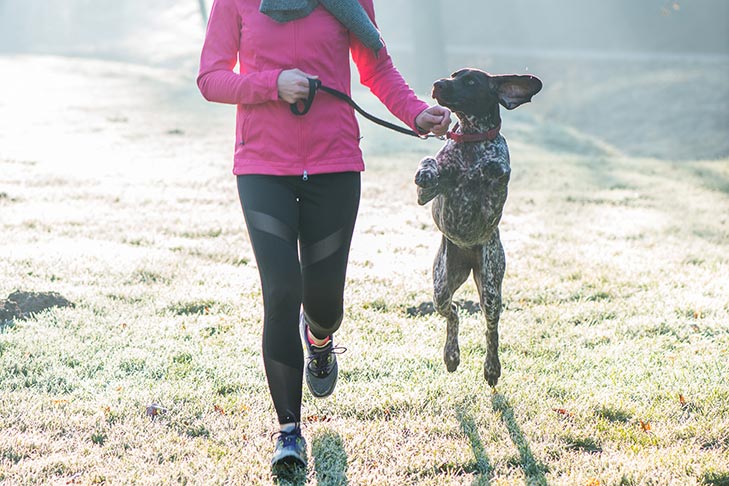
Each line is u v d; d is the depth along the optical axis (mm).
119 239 11859
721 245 13320
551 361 7609
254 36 5406
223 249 11508
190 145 22359
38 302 8648
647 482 5273
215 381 6867
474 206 5746
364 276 10297
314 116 5410
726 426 6102
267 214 5359
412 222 13898
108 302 8891
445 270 6258
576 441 5934
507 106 5656
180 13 78500
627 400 6648
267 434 5910
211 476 5289
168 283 9844
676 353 7930
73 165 18266
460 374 7113
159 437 5855
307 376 6203
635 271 11156
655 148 37219
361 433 5914
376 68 5875
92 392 6586
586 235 13578
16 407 6211
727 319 9047
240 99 5305
